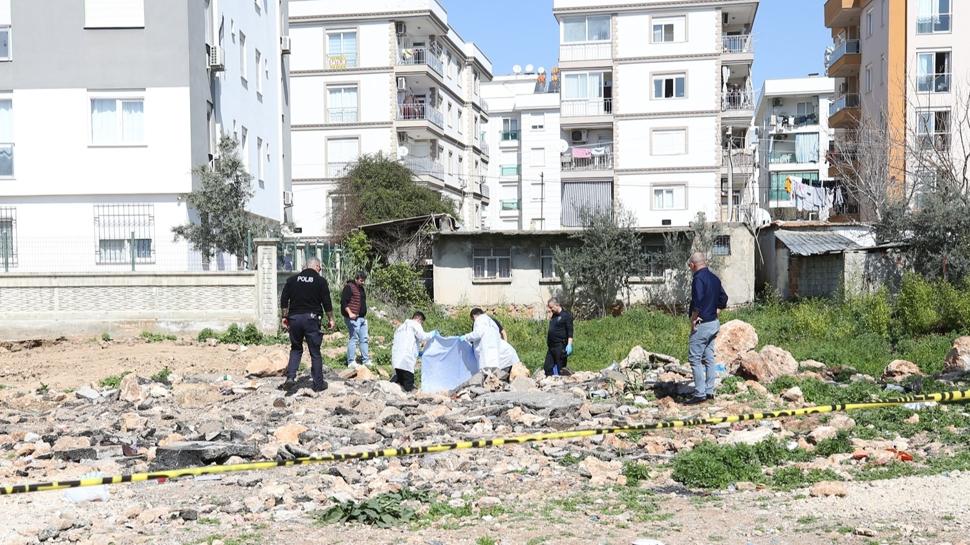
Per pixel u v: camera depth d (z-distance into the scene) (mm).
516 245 35594
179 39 28156
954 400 13352
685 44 52219
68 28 28203
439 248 36000
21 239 27547
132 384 15281
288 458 11086
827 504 8492
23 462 11078
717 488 9500
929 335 22219
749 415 12234
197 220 28625
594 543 7410
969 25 44562
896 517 7887
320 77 54562
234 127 33719
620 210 35812
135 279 24391
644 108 52656
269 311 24344
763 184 72250
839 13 51906
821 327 23406
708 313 14375
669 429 12508
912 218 30281
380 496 9008
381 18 53938
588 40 53469
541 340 26281
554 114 73438
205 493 9641
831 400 14016
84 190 28203
